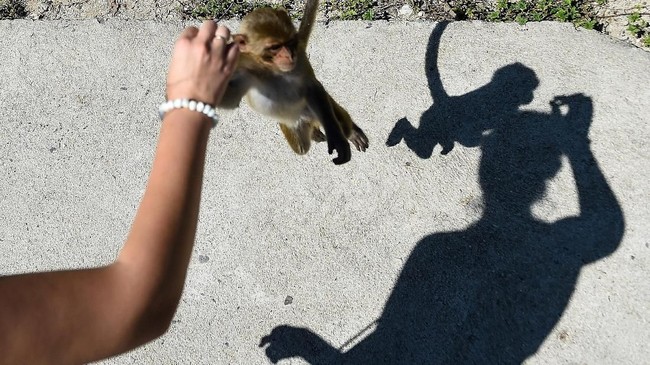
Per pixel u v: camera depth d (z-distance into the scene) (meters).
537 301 1.58
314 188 1.81
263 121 1.93
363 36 2.05
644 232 1.63
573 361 1.50
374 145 1.85
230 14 2.17
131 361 1.61
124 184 1.88
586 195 1.70
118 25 2.17
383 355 1.56
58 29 2.18
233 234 1.77
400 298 1.63
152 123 1.97
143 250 0.68
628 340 1.51
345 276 1.67
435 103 1.89
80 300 0.66
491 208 1.72
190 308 1.68
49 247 1.81
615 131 1.78
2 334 0.63
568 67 1.90
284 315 1.64
